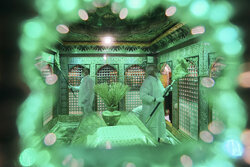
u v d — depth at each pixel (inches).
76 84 285.4
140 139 67.1
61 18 43.0
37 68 41.7
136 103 296.2
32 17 36.8
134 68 293.4
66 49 273.7
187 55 180.2
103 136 68.4
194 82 172.1
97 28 150.1
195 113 170.9
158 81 157.2
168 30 193.2
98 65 285.0
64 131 239.3
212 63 135.1
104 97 102.1
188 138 179.8
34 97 40.5
